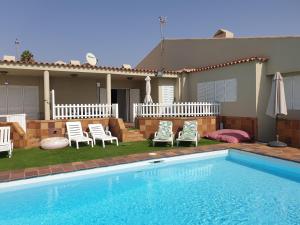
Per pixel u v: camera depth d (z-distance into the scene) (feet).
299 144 38.45
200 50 65.67
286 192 24.18
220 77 51.80
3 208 21.18
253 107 44.83
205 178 28.50
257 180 27.73
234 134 45.01
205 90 55.88
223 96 51.34
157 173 30.32
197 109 50.44
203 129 49.60
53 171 26.76
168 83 63.00
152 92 64.85
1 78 53.98
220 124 51.24
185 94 60.90
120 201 22.58
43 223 18.78
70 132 42.19
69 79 61.52
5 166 28.91
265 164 32.71
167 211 20.54
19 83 55.93
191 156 35.17
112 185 26.43
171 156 33.63
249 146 39.09
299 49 40.27
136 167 31.22
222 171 31.04
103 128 46.55
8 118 40.32
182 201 22.44
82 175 27.86
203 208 20.99
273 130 46.37
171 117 48.80
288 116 43.60
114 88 67.36
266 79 45.55
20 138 39.22
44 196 23.59
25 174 25.73
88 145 41.88
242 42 53.01
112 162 30.35
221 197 23.20
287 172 30.09
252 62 44.91
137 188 25.63
